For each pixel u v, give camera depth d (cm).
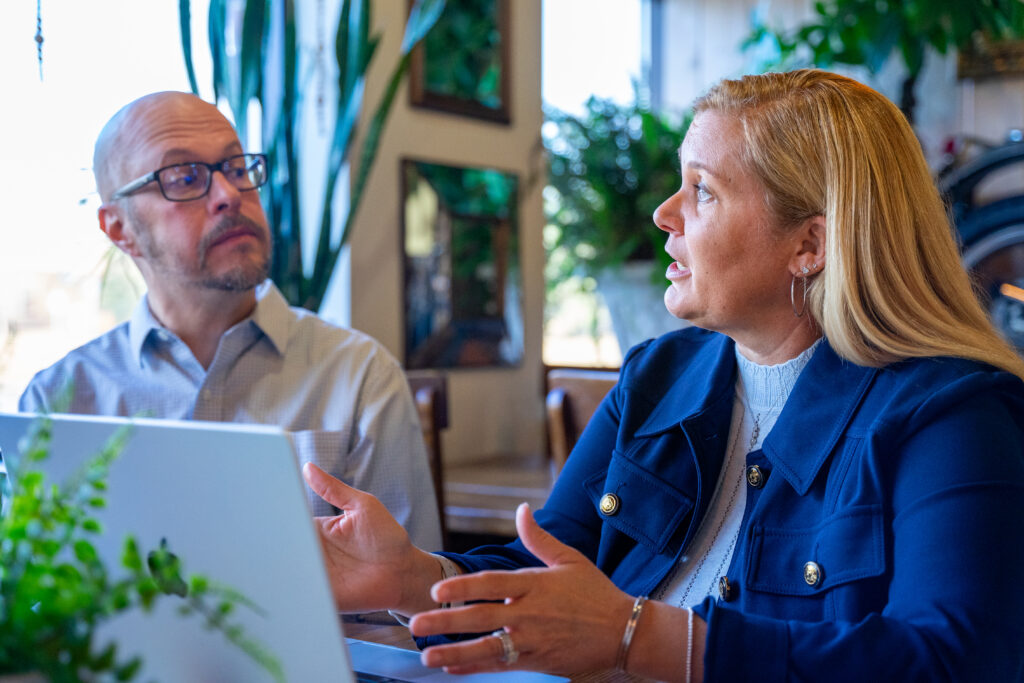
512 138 337
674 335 133
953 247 109
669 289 118
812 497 103
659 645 82
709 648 81
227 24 261
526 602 80
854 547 95
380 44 286
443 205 308
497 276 328
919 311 104
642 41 500
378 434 170
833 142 105
